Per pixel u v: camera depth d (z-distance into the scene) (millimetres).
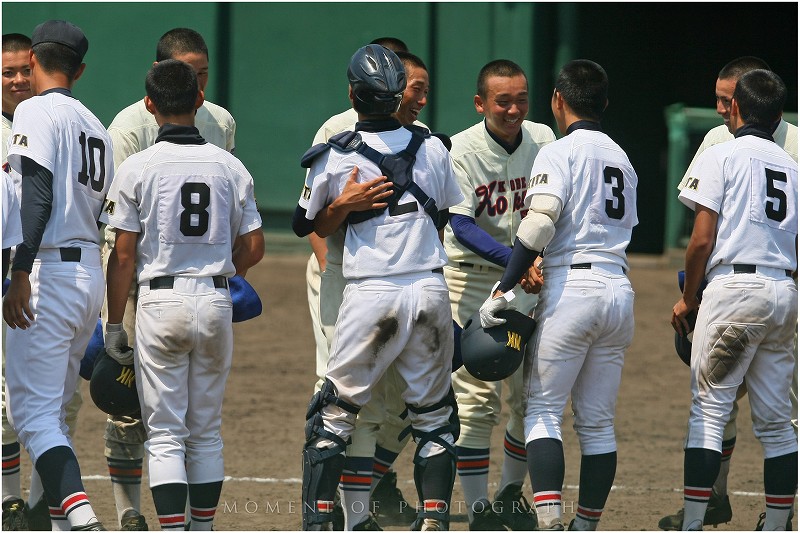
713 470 17828
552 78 60625
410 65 19359
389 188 17062
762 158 18000
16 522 18781
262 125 61438
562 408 17750
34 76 17875
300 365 38938
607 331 17500
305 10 60688
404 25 60219
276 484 23438
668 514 21422
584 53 64000
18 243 16453
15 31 59562
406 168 17125
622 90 64750
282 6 60594
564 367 17453
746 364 17938
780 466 18125
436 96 60125
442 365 17359
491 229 20250
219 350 17250
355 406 17234
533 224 17031
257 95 61156
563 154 17547
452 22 59750
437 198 17547
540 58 59656
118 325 17234
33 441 16844
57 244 17109
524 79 19594
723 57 69500
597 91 18016
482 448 19688
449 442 17391
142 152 17156
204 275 17062
